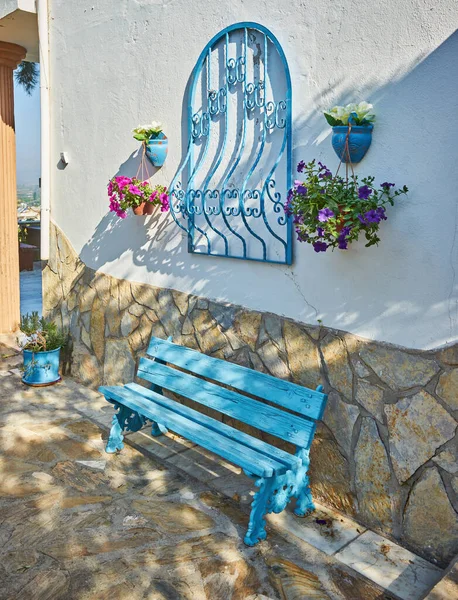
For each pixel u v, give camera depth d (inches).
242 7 125.7
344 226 99.1
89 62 170.6
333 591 93.7
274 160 123.0
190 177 142.7
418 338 101.0
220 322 138.7
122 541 105.7
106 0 161.2
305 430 108.7
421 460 102.1
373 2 101.7
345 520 113.9
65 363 195.0
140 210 150.3
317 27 111.2
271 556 102.2
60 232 192.4
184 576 96.5
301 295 120.0
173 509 116.3
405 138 99.7
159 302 156.6
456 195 93.9
